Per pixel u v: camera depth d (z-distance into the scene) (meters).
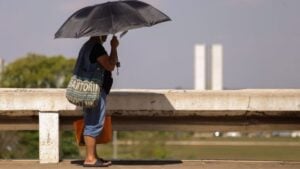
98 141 20.47
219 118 22.80
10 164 21.27
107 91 19.64
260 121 22.84
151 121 22.67
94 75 18.97
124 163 21.50
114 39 19.17
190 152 121.12
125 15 18.33
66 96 19.39
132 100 21.12
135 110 21.19
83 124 20.33
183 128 22.83
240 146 128.88
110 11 18.41
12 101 21.06
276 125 22.86
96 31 18.06
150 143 132.38
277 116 22.67
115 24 18.06
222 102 21.16
